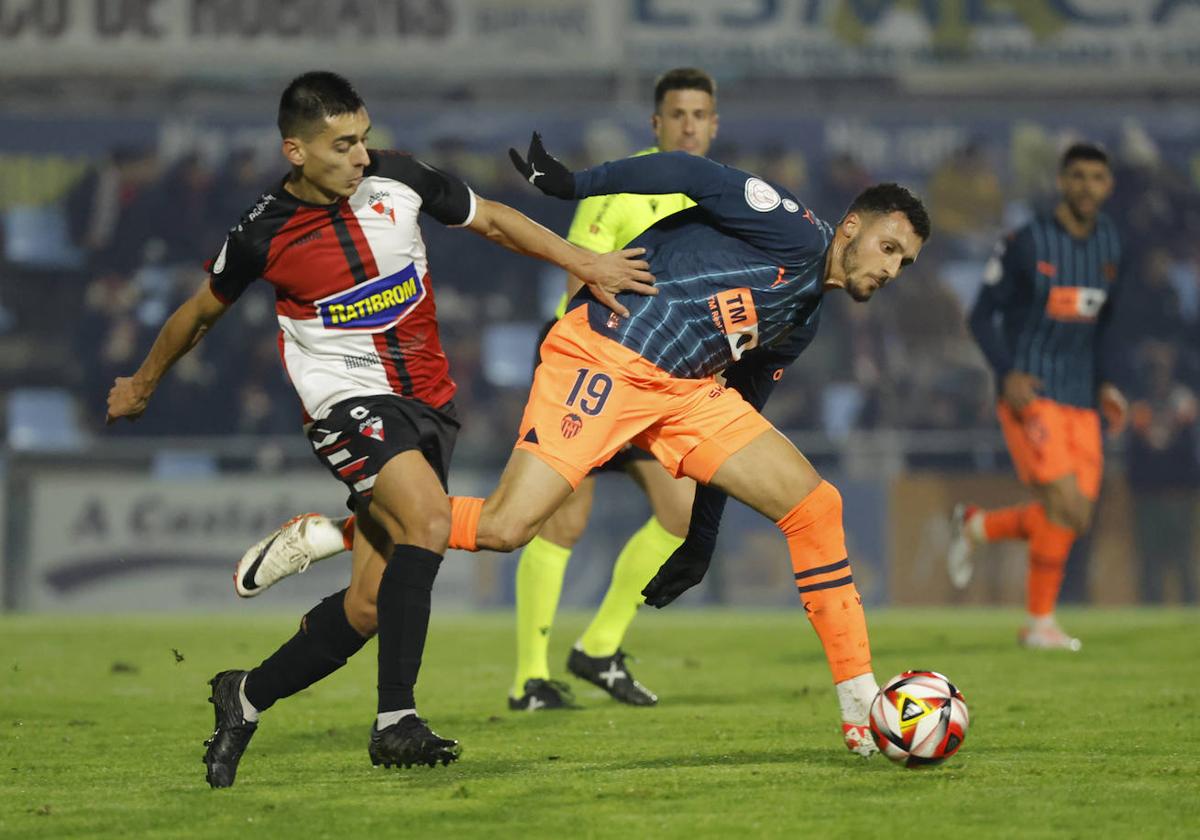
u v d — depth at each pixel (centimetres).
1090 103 6931
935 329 6481
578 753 1738
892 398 6272
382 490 1534
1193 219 6775
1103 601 5534
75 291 6462
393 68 6744
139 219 6519
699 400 1689
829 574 1677
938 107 6894
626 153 6800
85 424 6259
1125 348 6444
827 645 1683
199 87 6675
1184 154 6900
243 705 1535
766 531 5375
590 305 1686
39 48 6594
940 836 1210
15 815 1342
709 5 6838
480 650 3419
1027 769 1566
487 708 2312
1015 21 6912
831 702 2350
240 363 6047
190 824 1288
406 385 1589
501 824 1267
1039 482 3391
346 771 1611
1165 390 6338
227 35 6669
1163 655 3186
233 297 1566
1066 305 3388
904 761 1562
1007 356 3403
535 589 2303
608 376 1655
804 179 6831
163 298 6456
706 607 5347
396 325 1576
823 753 1709
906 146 6881
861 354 6391
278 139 6688
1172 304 6519
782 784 1468
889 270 1686
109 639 3697
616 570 2336
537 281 6538
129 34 6625
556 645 3562
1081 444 3403
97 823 1298
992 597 5466
